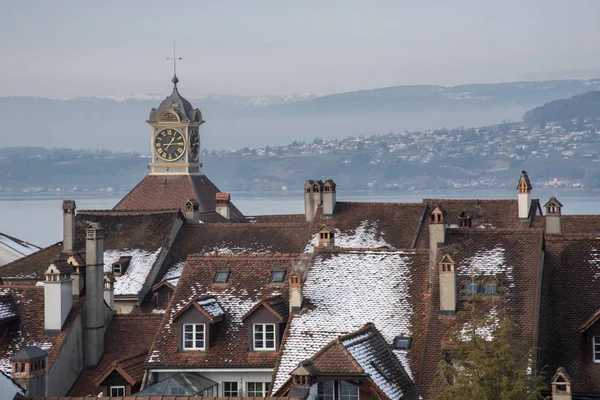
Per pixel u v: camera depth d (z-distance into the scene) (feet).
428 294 527.81
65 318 573.33
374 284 540.52
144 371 552.00
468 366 438.81
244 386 536.01
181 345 545.85
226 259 589.73
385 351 498.28
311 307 531.91
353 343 481.05
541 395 442.91
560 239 538.47
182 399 408.05
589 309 505.66
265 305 537.24
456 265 522.06
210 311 548.31
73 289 585.63
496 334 445.37
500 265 517.96
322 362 462.19
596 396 476.95
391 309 525.75
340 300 534.37
